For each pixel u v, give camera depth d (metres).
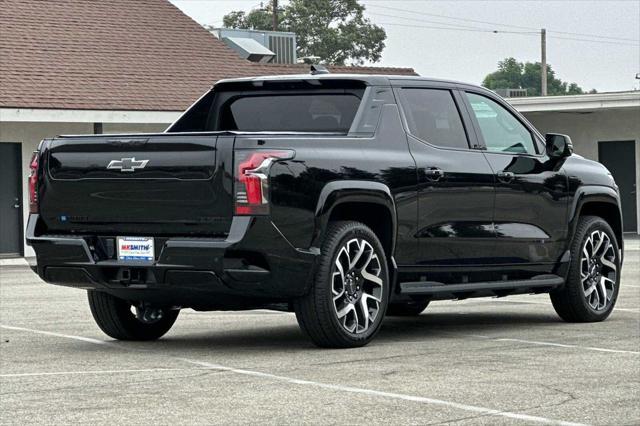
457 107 12.23
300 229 10.46
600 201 13.45
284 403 8.22
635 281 19.56
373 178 11.06
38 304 15.99
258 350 10.95
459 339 11.71
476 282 12.16
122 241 10.78
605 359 10.25
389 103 11.61
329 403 8.21
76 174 11.02
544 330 12.51
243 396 8.49
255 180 10.22
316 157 10.64
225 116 12.48
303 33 91.12
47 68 31.02
